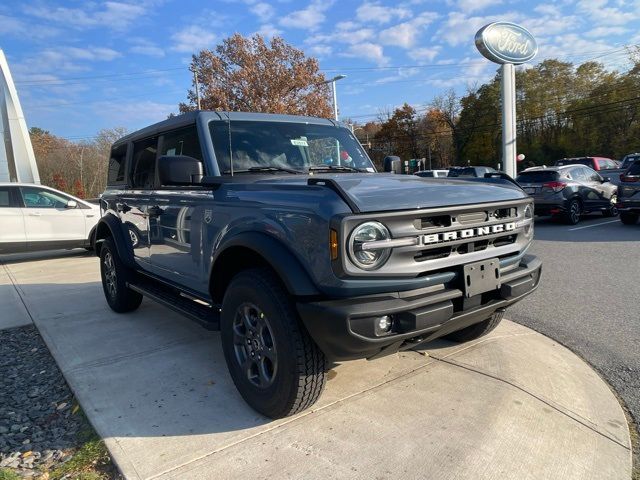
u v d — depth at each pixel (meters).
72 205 11.04
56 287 7.56
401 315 2.62
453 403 3.19
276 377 2.90
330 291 2.59
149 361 4.11
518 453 2.64
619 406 3.19
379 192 2.78
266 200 2.97
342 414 3.09
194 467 2.59
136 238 4.97
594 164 21.88
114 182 5.74
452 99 64.81
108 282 5.82
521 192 3.50
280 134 4.15
